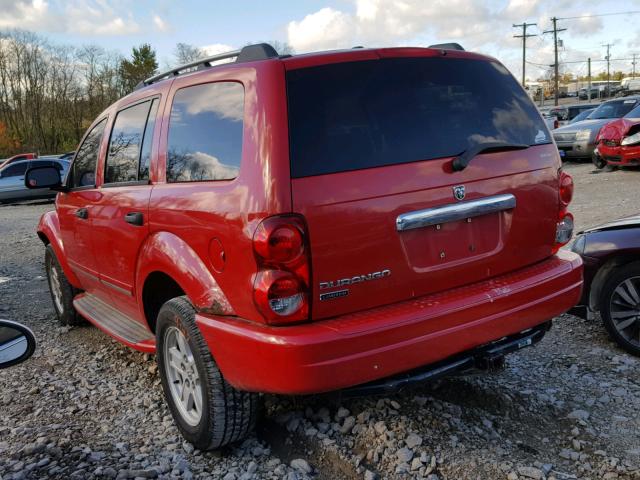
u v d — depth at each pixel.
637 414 3.56
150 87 4.00
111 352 4.99
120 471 3.09
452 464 3.10
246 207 2.81
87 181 4.75
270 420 3.65
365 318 2.85
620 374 4.10
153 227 3.54
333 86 2.96
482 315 3.09
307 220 2.75
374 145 2.95
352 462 3.18
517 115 3.48
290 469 3.15
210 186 3.08
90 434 3.60
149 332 4.11
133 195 3.78
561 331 4.96
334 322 2.81
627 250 4.40
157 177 3.62
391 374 2.87
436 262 3.08
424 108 3.13
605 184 13.42
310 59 2.97
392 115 3.04
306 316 2.79
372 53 3.10
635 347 4.37
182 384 3.48
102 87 75.19
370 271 2.89
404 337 2.86
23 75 72.00
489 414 3.61
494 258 3.29
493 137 3.30
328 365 2.71
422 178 3.00
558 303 3.43
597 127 17.84
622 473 2.99
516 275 3.37
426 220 2.99
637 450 3.18
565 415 3.57
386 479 3.04
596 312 4.77
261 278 2.76
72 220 4.90
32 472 3.14
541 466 3.06
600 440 3.29
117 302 4.54
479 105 3.34
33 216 17.09
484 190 3.20
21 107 72.69
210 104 3.26
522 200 3.37
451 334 2.99
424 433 3.38
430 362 2.96
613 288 4.46
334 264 2.80
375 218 2.88
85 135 4.96
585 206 10.77
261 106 2.88
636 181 13.37
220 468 3.21
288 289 2.73
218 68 3.30
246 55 3.17
